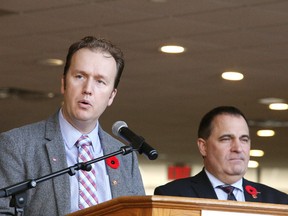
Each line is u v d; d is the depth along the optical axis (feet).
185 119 65.77
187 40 41.88
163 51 44.09
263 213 14.79
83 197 17.76
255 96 56.29
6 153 17.72
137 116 64.69
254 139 76.13
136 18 38.29
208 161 23.29
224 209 14.60
